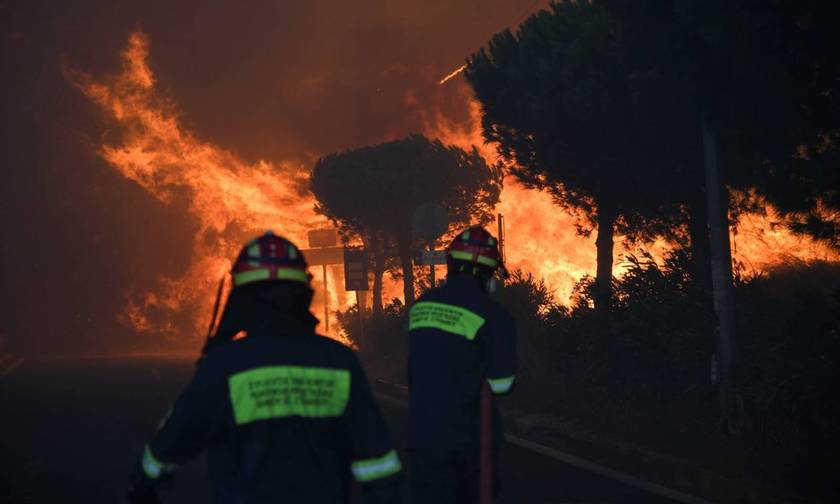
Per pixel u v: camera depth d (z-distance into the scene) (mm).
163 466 3107
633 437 11312
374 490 3242
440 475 4875
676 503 8328
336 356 3240
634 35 11234
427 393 4938
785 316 10953
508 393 4938
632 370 12883
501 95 16344
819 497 8141
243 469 3061
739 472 9078
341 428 3225
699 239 13656
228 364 3107
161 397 18328
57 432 13664
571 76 14203
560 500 8461
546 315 16547
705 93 10195
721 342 10820
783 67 9297
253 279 3244
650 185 14289
